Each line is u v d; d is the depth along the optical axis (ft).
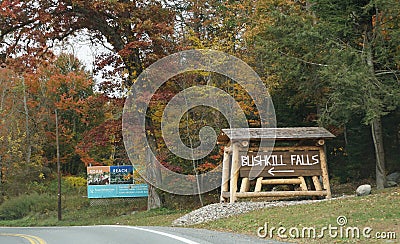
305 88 91.76
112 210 109.91
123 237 49.03
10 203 126.21
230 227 53.98
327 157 113.09
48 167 165.99
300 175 74.23
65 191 144.15
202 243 39.50
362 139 103.55
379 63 83.66
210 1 115.55
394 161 102.89
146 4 99.81
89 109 130.93
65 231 65.41
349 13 82.74
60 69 169.78
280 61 84.89
